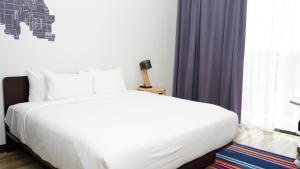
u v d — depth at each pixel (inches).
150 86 159.2
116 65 146.6
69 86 110.3
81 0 125.2
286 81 136.9
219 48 158.1
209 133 82.3
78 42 126.7
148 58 165.8
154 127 73.2
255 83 148.0
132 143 61.2
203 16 161.3
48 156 75.7
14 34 104.8
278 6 134.5
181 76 177.2
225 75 155.3
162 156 65.1
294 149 114.7
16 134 96.1
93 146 59.5
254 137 131.3
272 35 137.0
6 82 103.7
